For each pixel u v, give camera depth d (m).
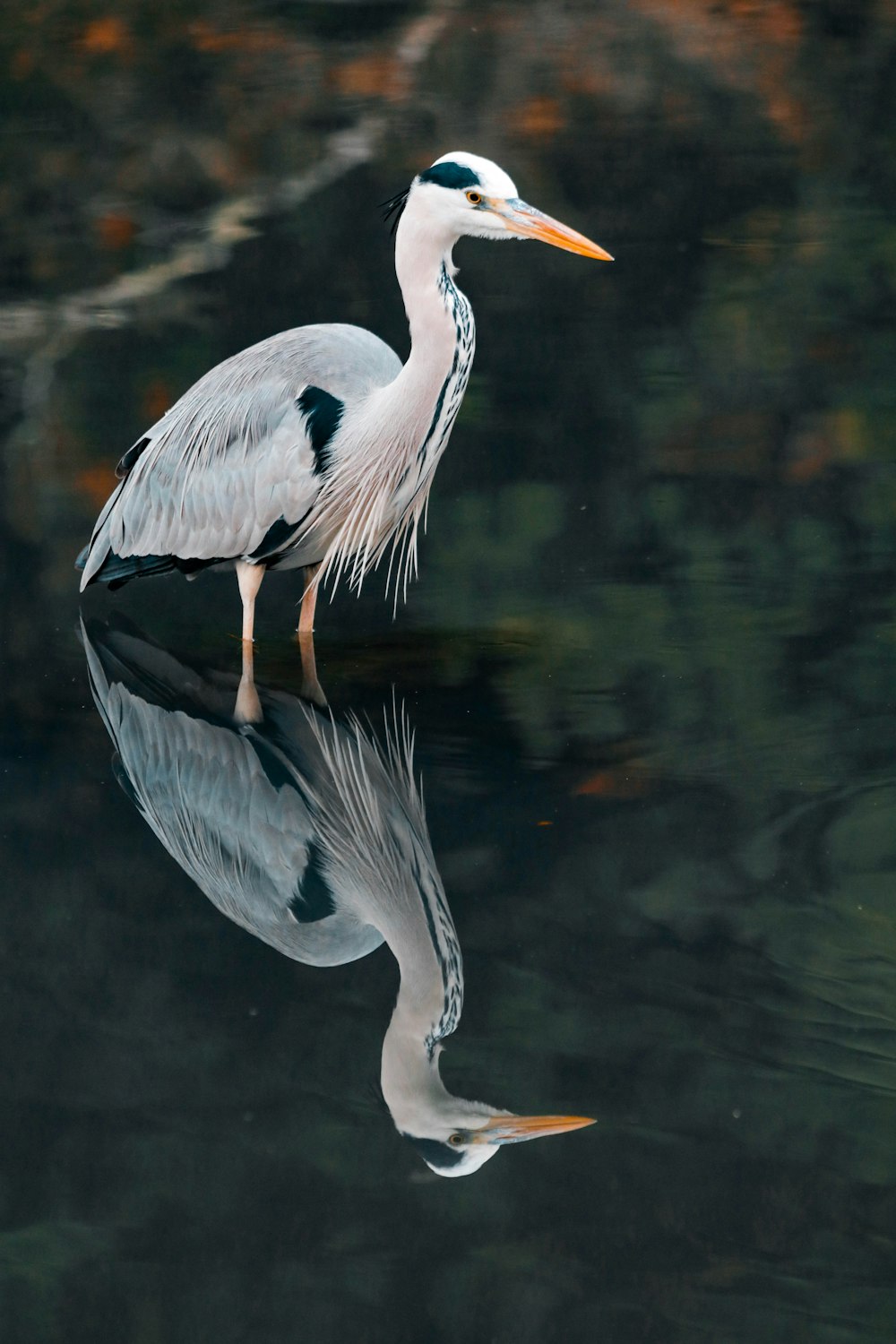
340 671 11.02
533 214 10.23
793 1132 6.32
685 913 7.75
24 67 26.69
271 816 9.03
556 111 25.31
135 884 8.45
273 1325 5.61
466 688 10.59
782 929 7.66
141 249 21.06
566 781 9.17
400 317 18.31
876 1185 6.14
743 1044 6.86
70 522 13.69
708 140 24.41
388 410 10.91
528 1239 5.97
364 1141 6.53
